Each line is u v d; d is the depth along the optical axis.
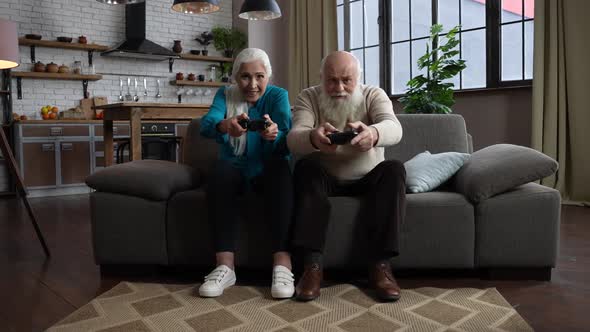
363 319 1.55
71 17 6.02
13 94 5.65
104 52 6.05
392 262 1.93
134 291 1.86
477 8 4.86
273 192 1.86
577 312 1.62
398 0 5.54
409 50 5.47
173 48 6.63
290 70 6.33
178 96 6.80
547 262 1.92
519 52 4.57
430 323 1.51
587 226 3.12
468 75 4.96
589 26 3.99
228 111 2.06
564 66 4.16
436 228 1.92
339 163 2.00
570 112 4.13
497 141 4.68
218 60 6.91
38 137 5.34
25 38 5.57
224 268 1.84
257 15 4.89
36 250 2.67
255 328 1.48
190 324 1.52
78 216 3.88
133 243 2.05
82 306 1.71
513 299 1.75
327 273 2.08
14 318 1.63
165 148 5.56
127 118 3.81
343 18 6.21
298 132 1.87
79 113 5.79
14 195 5.30
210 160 2.41
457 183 2.10
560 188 4.18
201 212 2.00
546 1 4.22
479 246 1.92
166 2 6.70
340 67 1.96
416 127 2.41
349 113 2.01
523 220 1.91
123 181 2.04
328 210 1.82
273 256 1.87
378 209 1.80
